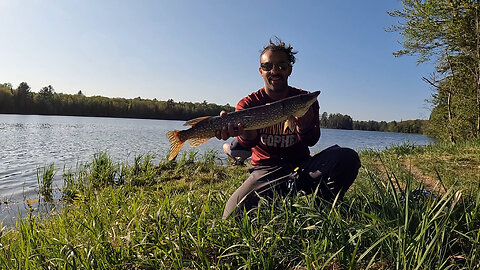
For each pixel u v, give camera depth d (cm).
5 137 2411
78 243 297
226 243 269
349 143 3228
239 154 913
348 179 344
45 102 10400
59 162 1296
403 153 1098
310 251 241
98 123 6072
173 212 326
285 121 368
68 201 685
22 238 309
